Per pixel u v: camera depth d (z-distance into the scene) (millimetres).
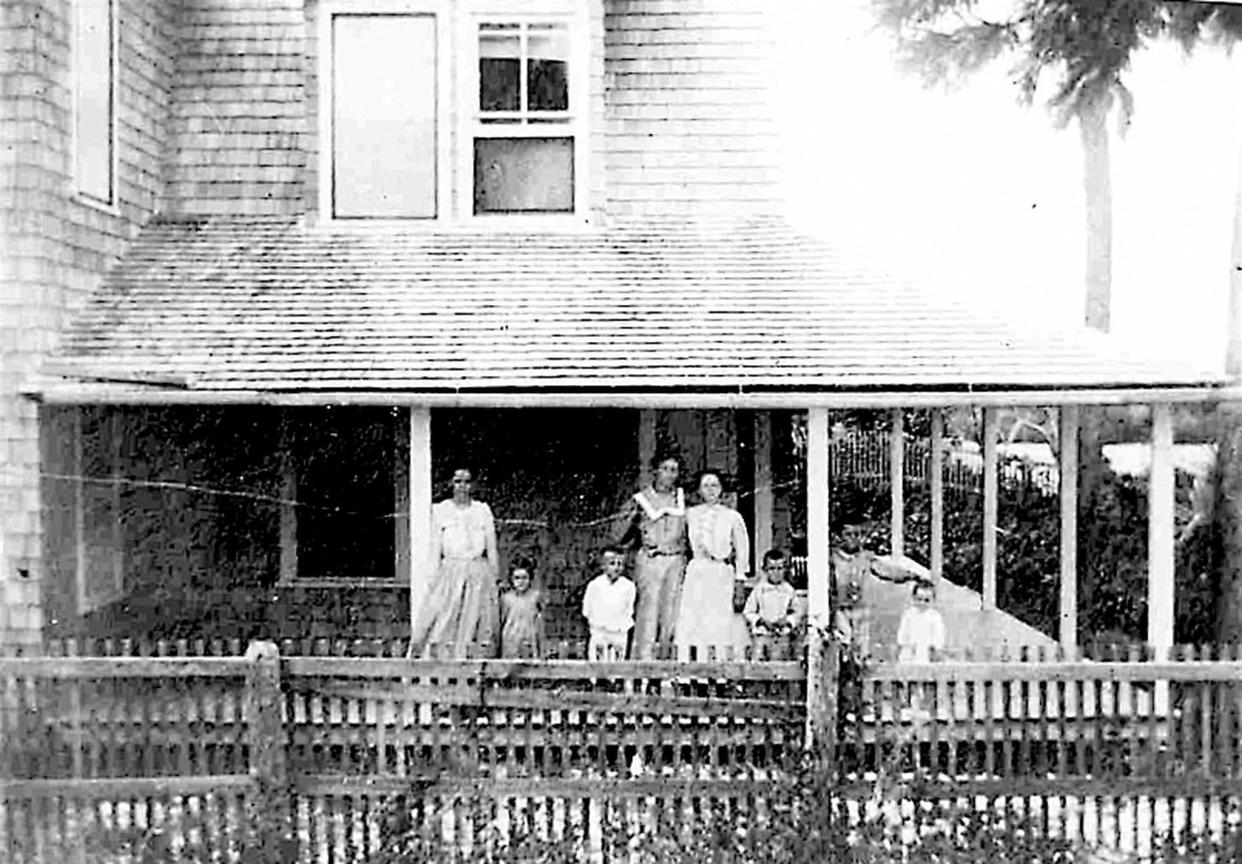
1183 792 8008
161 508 12719
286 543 12961
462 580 11258
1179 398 10906
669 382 11086
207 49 14180
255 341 11727
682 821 8047
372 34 13492
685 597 11297
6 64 11250
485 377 11148
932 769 8062
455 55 13445
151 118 13680
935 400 10938
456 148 13453
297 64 14133
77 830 8023
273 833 8008
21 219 11281
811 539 11156
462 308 12219
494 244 13227
